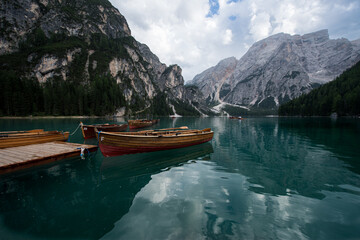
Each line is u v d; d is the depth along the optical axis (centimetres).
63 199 700
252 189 768
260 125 4997
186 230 498
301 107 13062
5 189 794
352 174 945
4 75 8650
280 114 15812
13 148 1391
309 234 480
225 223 529
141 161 1232
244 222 533
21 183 858
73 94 10019
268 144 1892
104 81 13088
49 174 977
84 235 490
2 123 4762
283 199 672
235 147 1736
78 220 561
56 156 1202
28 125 4147
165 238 468
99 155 1388
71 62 14175
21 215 593
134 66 19912
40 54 12706
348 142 1958
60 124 4497
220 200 668
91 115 10156
